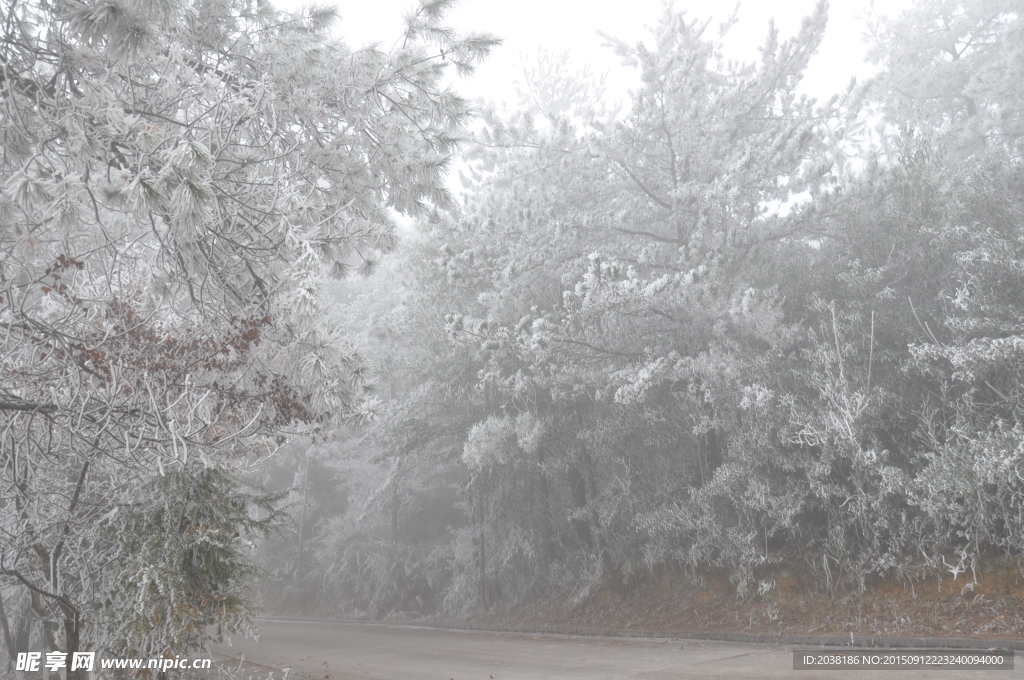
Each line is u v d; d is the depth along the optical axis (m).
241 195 7.47
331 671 11.91
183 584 5.38
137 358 6.41
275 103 7.77
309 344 7.10
